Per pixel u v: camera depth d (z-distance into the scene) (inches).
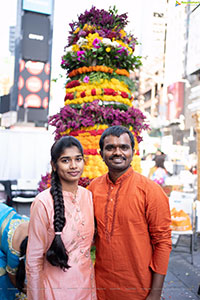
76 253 44.6
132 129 87.7
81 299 43.6
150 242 49.7
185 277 76.6
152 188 48.4
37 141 211.9
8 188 187.3
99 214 50.4
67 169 44.8
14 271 52.7
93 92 85.1
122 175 50.2
